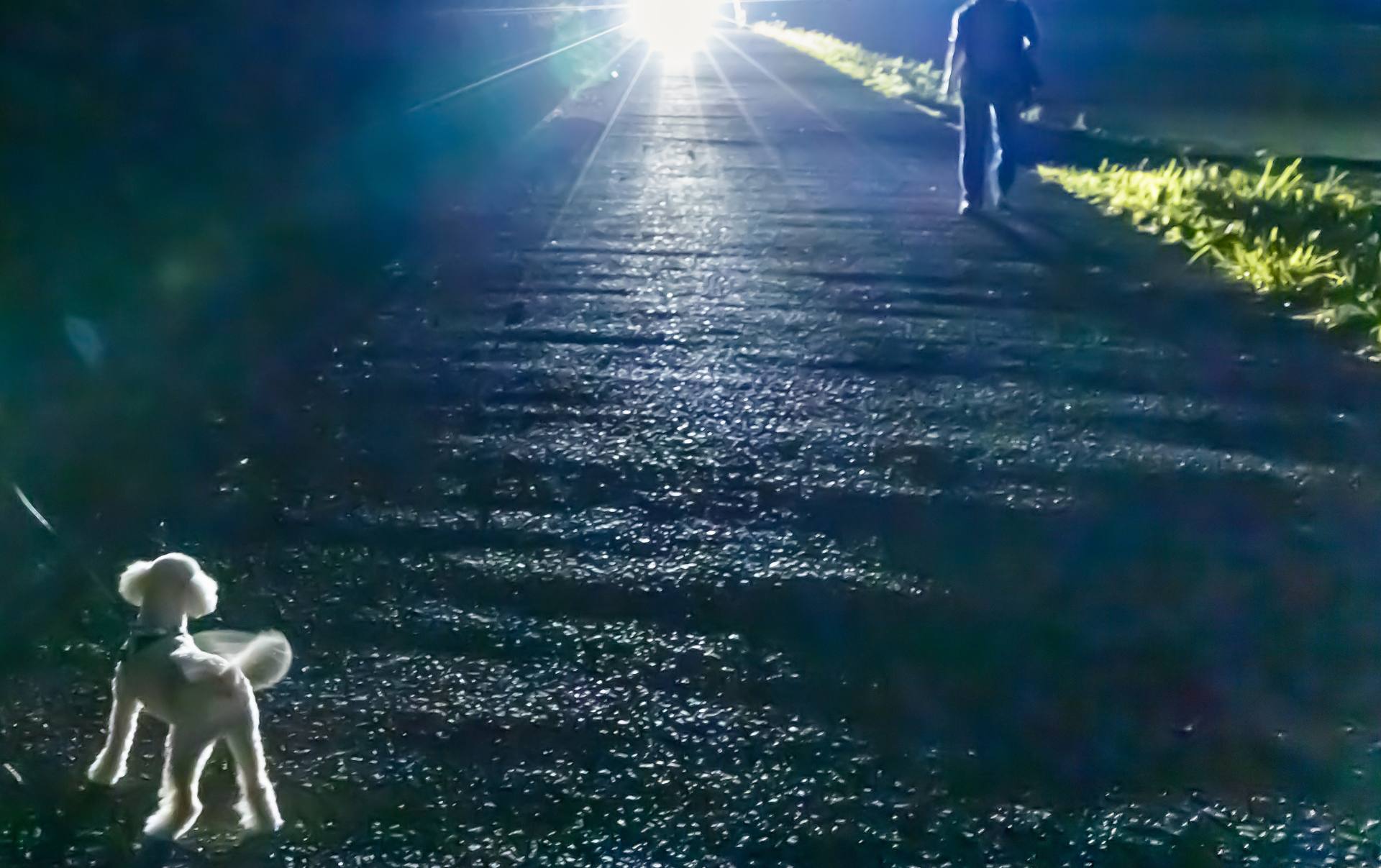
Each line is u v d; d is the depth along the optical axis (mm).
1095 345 9125
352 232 12195
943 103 26688
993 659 5004
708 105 26328
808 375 8336
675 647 5012
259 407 7445
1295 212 12641
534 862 3805
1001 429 7465
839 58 42062
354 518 6039
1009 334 9344
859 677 4844
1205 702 4750
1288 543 6055
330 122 17609
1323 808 4156
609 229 12766
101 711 4473
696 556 5777
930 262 11555
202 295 9602
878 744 4438
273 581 5422
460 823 3955
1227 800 4188
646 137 20422
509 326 9227
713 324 9438
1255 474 6867
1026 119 23422
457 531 5953
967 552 5895
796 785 4195
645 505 6305
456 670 4801
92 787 4047
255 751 3773
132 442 6840
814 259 11625
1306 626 5312
